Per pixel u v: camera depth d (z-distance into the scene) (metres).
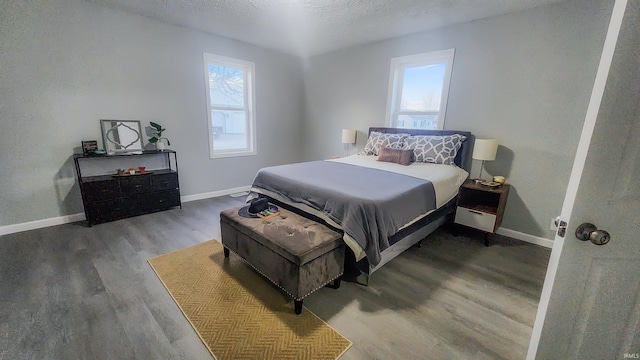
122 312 1.62
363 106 4.16
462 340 1.48
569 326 0.98
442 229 3.08
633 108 0.78
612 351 0.99
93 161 3.01
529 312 1.72
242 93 4.34
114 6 2.84
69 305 1.66
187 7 2.80
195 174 3.92
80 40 2.76
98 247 2.42
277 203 2.49
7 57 2.42
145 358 1.32
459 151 3.13
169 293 1.81
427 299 1.82
